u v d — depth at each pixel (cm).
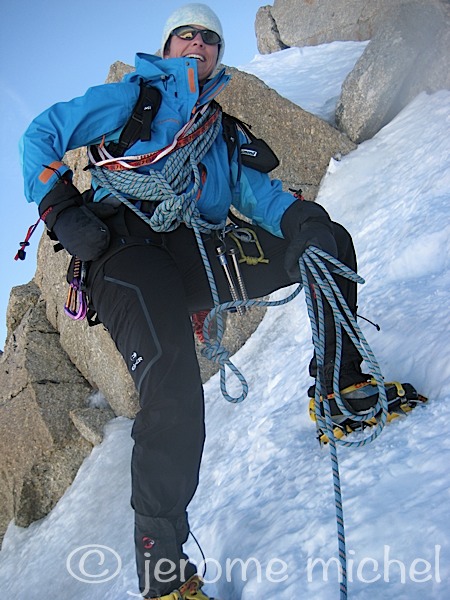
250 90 619
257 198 247
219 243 237
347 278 235
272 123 615
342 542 176
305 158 607
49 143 221
